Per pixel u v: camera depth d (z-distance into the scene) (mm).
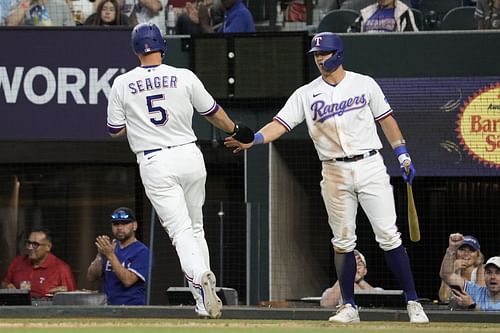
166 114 25156
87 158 46094
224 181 45219
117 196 47094
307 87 27547
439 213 45156
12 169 47156
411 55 42000
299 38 42000
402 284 27516
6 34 42719
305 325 26750
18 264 40250
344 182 27047
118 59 42719
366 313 31062
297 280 43969
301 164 43938
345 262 27641
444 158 41812
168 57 42719
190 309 31188
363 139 27047
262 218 42688
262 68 42188
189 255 24453
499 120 41594
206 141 42875
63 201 47250
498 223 44688
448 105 41781
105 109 42750
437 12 46531
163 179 24938
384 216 27109
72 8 46062
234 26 44031
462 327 26453
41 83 42688
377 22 43562
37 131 42750
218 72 42312
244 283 41094
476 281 35500
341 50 27062
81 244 47281
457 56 41875
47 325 27391
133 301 34781
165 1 46031
